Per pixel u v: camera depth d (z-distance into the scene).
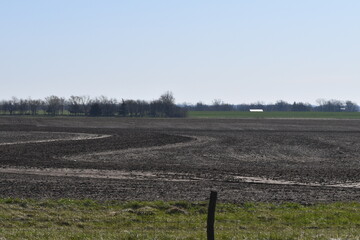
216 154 72.75
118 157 67.38
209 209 18.77
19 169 54.03
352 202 35.22
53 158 65.06
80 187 41.31
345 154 74.38
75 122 174.00
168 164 60.53
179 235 23.31
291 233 24.39
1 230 24.31
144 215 29.44
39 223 26.88
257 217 29.36
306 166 60.12
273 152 76.44
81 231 24.69
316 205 34.16
